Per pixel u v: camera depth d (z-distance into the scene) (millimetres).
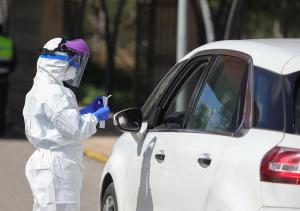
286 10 56438
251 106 11258
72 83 13891
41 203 13266
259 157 10516
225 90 12266
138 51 50250
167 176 12805
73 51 13555
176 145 12773
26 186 25422
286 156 10289
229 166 11023
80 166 13664
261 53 11781
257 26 64688
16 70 48219
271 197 10266
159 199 13039
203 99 12875
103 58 78500
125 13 82562
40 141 13352
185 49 30859
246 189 10578
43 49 13578
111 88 61562
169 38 46812
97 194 24531
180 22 30781
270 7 56438
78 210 13664
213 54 13203
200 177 11695
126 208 14586
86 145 35469
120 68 80562
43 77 13500
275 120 10797
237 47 12539
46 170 13266
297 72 11016
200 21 41625
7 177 27125
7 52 39844
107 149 34188
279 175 10250
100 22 81250
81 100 65500
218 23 44719
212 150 11609
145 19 49781
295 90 10922
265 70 11414
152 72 49000
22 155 33031
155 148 13570
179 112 13875
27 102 13523
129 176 14539
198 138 12234
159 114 14352
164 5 47531
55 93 13203
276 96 10984
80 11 48500
